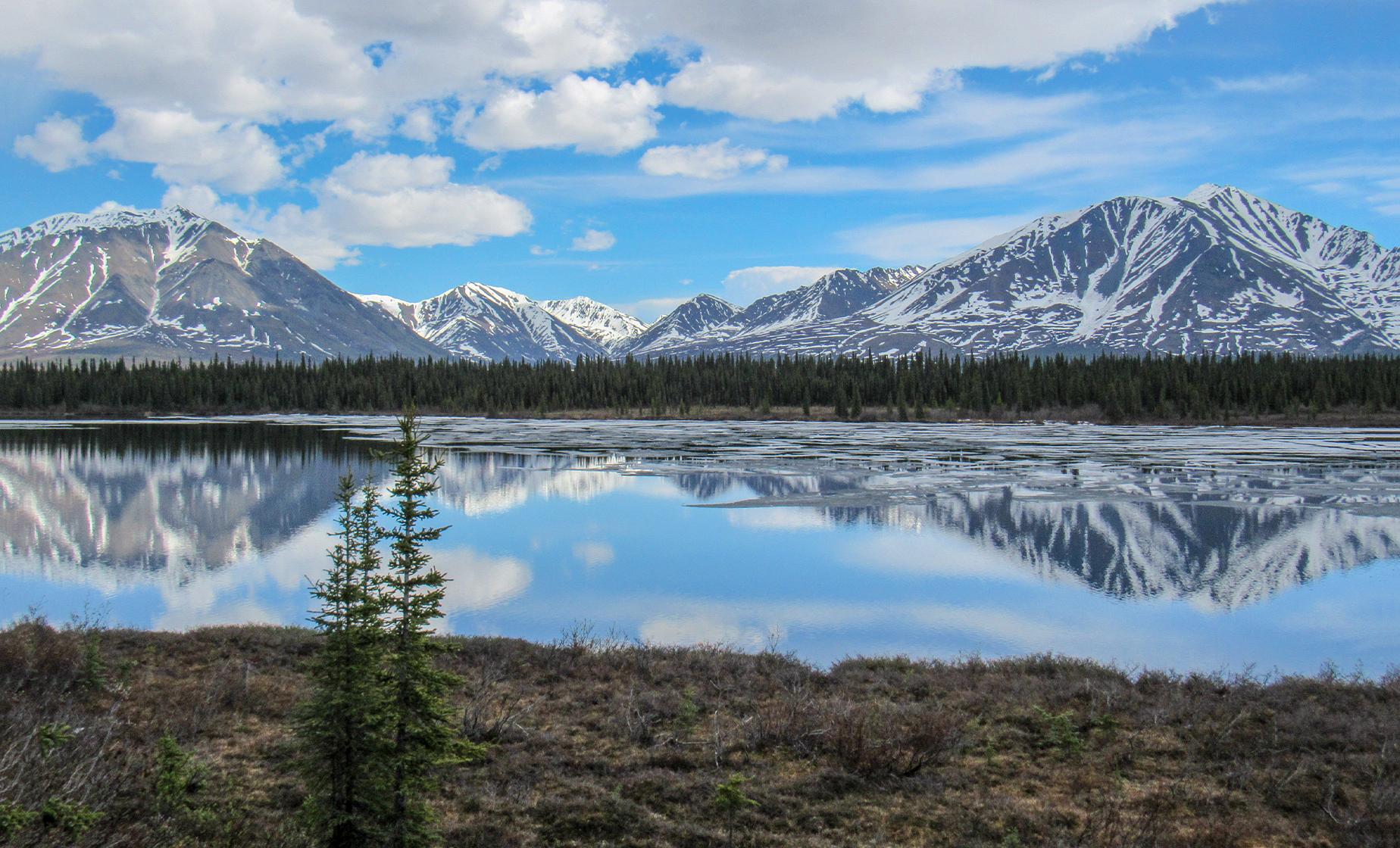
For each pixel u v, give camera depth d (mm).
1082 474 67688
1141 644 25016
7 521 47375
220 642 19578
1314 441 101000
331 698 9531
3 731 11562
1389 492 56688
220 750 13250
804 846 10828
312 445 94812
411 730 10047
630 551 39312
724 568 35750
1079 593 31594
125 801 10500
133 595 30984
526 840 10781
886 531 44469
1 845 8180
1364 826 11258
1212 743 14211
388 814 9820
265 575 34594
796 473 70062
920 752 13664
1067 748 14070
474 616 27859
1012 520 47344
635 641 23281
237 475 66812
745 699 16578
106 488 60125
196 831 10070
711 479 66625
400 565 10391
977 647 24672
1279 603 30297
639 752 13750
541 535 43719
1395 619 28062
